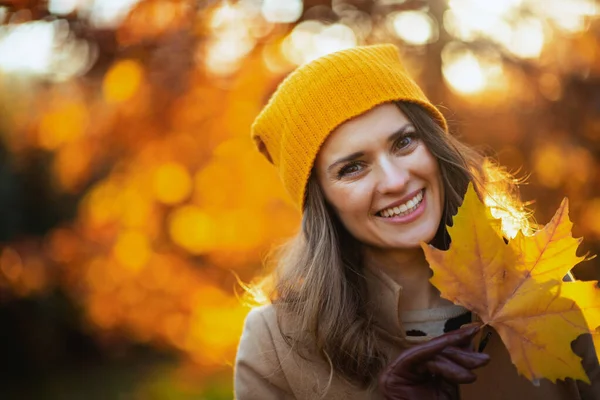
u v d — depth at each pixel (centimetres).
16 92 715
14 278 405
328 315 169
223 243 321
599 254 294
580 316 127
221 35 275
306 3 267
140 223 327
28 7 249
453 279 133
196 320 341
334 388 169
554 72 270
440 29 275
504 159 276
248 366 181
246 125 293
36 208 880
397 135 162
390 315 167
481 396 157
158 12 261
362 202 162
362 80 163
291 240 209
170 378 784
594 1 263
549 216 279
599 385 160
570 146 271
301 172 171
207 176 303
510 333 130
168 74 274
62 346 941
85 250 358
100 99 297
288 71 281
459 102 275
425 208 165
